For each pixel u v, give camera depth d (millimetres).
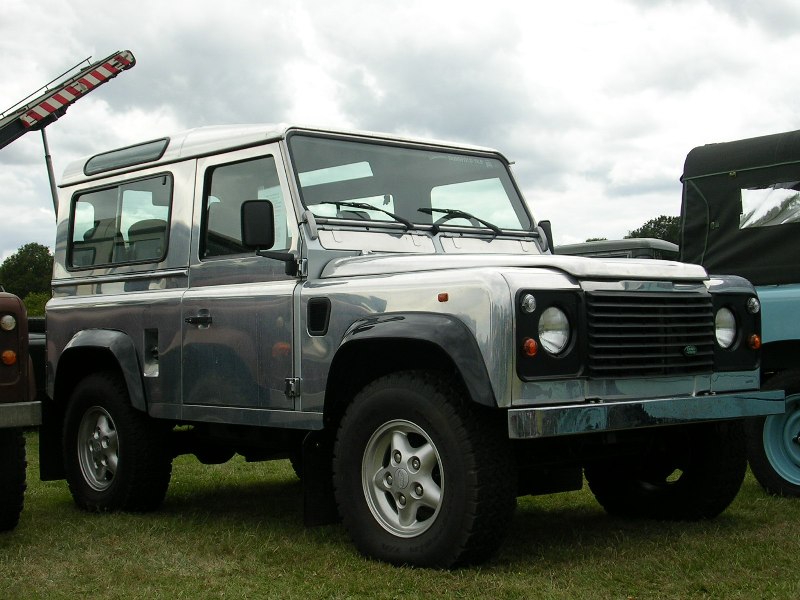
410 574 4098
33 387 4895
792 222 6637
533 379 3967
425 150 5586
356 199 5152
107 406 5930
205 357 5324
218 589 4004
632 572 4148
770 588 3863
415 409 4195
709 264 7082
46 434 6332
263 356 4969
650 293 4410
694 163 7238
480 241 5508
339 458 4500
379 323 4305
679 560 4328
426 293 4211
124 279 5953
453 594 3809
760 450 6188
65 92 18984
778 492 6133
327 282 4734
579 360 4121
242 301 5098
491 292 3969
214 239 5430
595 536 4926
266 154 5133
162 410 5582
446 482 4094
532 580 4016
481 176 5797
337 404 4719
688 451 5211
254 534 5094
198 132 5680
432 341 4070
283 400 4855
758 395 4723
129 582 4160
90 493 6039
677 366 4461
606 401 4211
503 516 4074
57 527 5418
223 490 6801
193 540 4992
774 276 6660
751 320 4898
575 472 4938
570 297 4133
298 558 4508
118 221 6121
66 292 6414
